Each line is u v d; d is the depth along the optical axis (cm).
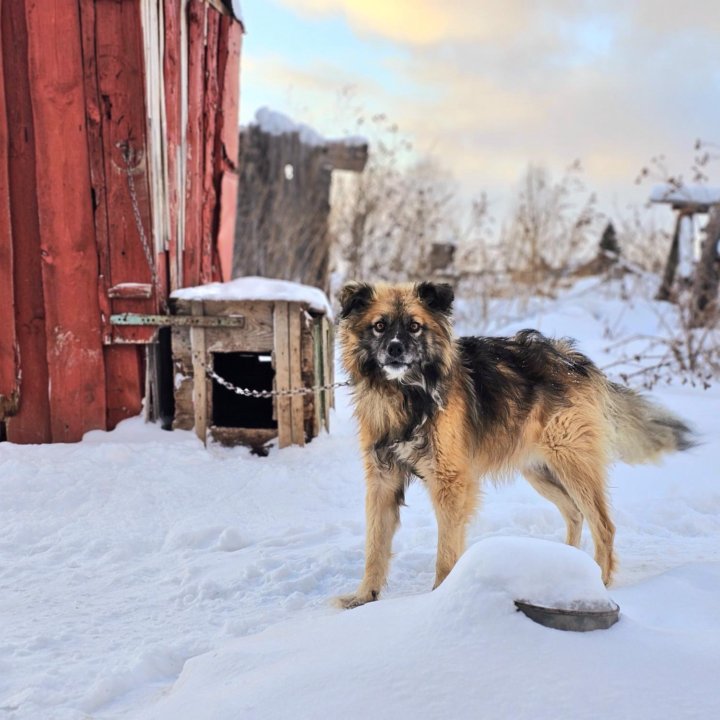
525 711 98
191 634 155
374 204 630
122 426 300
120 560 204
